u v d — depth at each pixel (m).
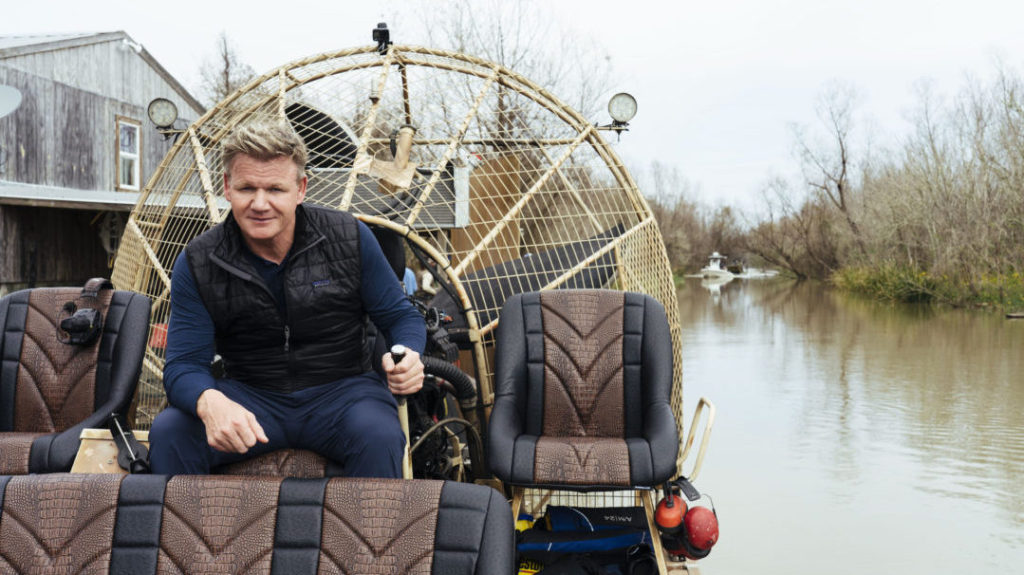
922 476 5.27
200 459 2.20
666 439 2.86
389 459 2.21
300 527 1.78
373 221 3.38
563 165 4.25
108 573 1.75
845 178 38.78
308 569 1.75
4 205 9.14
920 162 23.69
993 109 21.05
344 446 2.25
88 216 10.80
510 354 3.24
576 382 3.24
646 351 3.24
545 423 3.25
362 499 1.79
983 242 19.56
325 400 2.31
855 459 5.65
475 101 4.10
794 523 4.44
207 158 3.96
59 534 1.77
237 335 2.27
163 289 3.78
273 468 2.25
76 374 2.91
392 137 3.87
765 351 11.41
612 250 4.06
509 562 1.73
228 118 4.06
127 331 2.94
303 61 4.02
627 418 3.22
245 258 2.21
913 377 8.99
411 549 1.74
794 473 5.36
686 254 56.16
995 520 4.48
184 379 2.13
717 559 3.91
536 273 3.89
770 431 6.48
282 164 2.10
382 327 2.41
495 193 4.95
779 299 24.56
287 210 2.12
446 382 3.34
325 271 2.25
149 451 2.18
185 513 1.79
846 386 8.42
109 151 12.88
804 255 44.50
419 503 1.78
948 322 15.56
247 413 2.02
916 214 22.19
